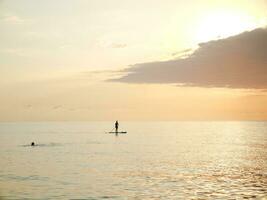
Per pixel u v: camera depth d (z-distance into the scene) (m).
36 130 199.38
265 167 49.12
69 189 33.91
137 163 52.53
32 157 59.94
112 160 56.12
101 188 34.41
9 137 124.44
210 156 63.00
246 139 115.06
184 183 37.00
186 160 56.81
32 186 35.16
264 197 31.16
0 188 34.25
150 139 112.25
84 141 100.62
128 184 36.34
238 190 33.81
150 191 33.31
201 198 30.72
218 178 40.03
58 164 51.16
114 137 122.00
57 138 116.62
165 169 46.81
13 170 45.34
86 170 45.41
